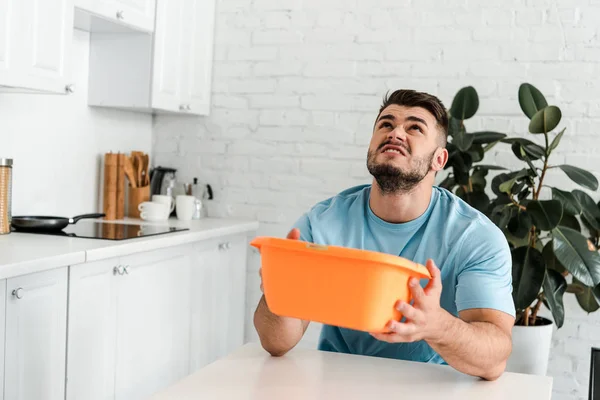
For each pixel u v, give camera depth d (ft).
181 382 4.66
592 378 8.49
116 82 11.39
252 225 12.41
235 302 12.59
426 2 11.89
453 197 6.23
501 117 11.61
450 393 4.62
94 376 8.46
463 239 5.81
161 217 11.87
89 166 11.60
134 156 12.32
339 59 12.33
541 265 9.56
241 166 12.93
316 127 12.51
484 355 4.83
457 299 5.57
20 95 9.94
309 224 6.36
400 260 3.96
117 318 8.88
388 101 6.00
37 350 7.46
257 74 12.76
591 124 11.25
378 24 12.12
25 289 7.20
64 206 11.05
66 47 9.00
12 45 8.06
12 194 9.87
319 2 12.39
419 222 5.99
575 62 11.31
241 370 4.95
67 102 10.98
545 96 11.44
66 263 7.60
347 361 5.26
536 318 10.62
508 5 11.54
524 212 9.70
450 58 11.82
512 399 4.56
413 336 4.34
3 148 9.69
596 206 10.53
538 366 9.91
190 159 13.20
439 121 5.92
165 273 10.02
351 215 6.23
